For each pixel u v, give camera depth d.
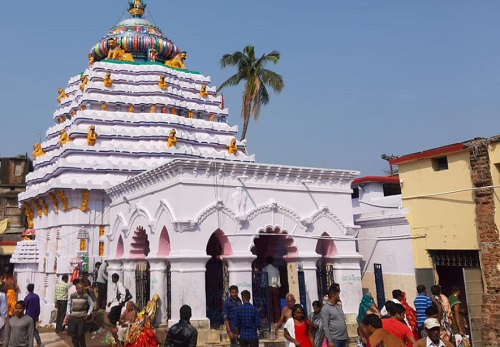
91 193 21.50
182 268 14.27
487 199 14.26
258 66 31.30
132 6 32.44
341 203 18.16
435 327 7.35
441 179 15.91
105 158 22.89
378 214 18.64
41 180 25.25
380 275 18.23
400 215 17.48
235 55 31.03
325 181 17.95
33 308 14.69
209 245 18.97
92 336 16.62
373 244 18.94
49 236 23.59
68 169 21.52
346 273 17.44
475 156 14.66
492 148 14.25
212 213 15.16
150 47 29.95
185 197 14.80
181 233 14.53
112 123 24.48
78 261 20.53
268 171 16.50
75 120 23.97
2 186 45.38
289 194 17.00
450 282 16.80
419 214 16.75
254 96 30.81
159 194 16.30
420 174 16.77
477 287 14.23
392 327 8.11
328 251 17.75
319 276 18.02
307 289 16.41
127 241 18.61
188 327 8.78
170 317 15.07
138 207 17.58
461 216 15.16
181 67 30.05
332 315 10.22
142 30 31.06
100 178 21.95
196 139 25.86
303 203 17.25
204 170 15.33
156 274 15.90
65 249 20.97
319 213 17.39
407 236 17.19
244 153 28.14
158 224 16.09
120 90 25.84
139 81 26.78
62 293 17.47
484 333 13.88
